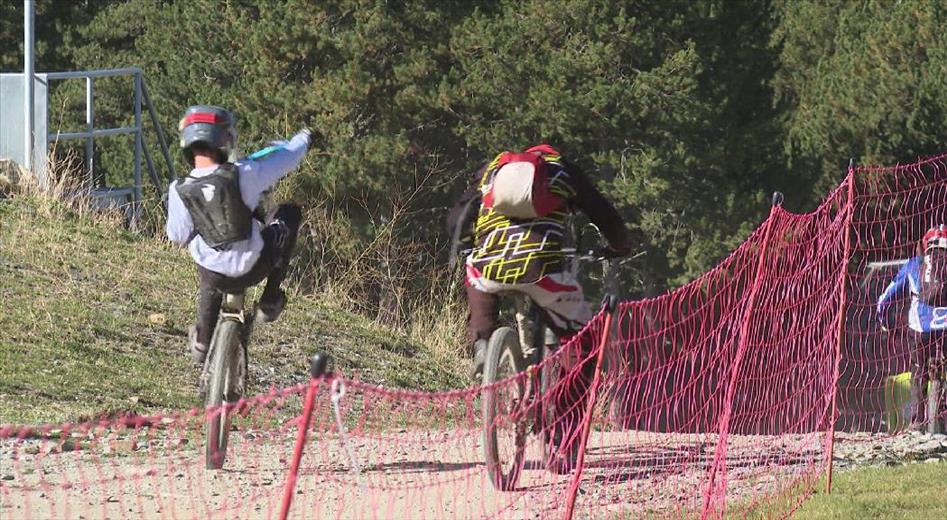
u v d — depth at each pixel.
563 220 26.70
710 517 25.81
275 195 67.12
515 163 25.78
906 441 37.00
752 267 29.20
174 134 118.75
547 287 26.02
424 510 24.53
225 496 25.39
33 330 40.53
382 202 103.75
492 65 106.88
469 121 110.50
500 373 25.94
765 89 131.38
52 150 63.75
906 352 39.19
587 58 106.25
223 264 26.55
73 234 52.75
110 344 41.50
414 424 36.16
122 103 129.00
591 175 119.75
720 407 28.78
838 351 30.28
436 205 115.88
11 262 46.91
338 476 27.70
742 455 31.58
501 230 26.19
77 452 28.86
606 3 107.69
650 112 107.12
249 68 109.81
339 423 18.31
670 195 114.88
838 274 31.58
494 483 25.84
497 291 26.36
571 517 21.88
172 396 37.69
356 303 59.09
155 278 50.09
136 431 31.94
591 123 106.38
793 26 135.00
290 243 27.69
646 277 121.50
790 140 125.75
